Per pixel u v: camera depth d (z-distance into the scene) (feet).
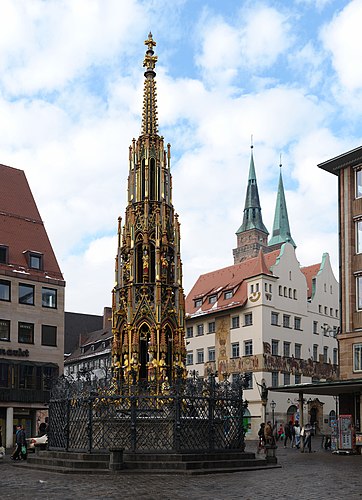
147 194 110.83
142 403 95.20
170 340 106.52
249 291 262.67
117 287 109.60
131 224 109.91
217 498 62.85
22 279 215.10
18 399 205.26
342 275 176.35
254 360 253.44
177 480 80.23
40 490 70.38
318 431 265.13
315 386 151.84
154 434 94.02
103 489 70.64
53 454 101.30
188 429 95.09
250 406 251.19
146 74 119.14
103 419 95.40
